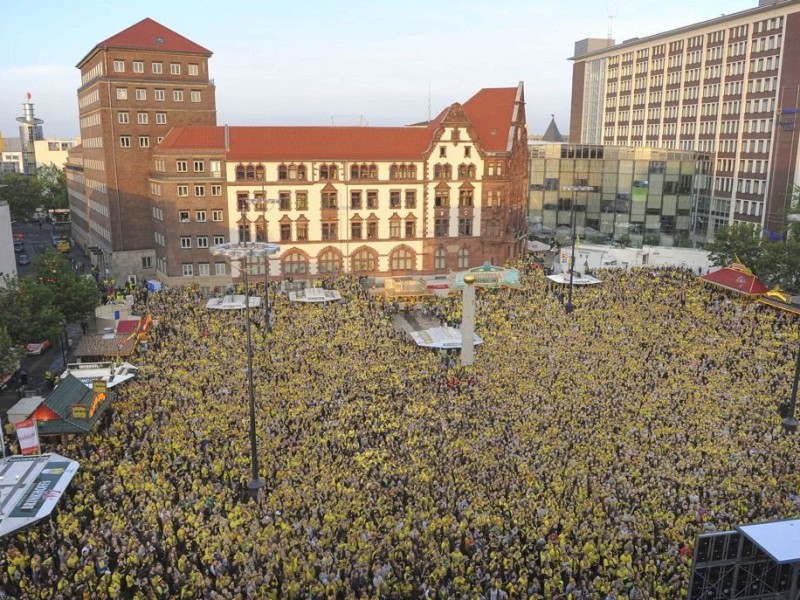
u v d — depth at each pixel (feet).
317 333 239.30
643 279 291.99
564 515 124.98
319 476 140.46
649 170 449.06
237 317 256.52
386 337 240.53
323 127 358.02
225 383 191.01
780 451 152.35
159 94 365.20
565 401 178.81
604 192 456.45
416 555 115.55
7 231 268.82
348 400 181.16
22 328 217.77
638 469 143.43
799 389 187.11
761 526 102.01
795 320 241.76
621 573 108.27
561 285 297.12
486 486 137.18
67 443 158.51
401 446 154.40
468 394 187.62
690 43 483.92
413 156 356.38
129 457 146.10
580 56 615.98
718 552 103.04
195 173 330.54
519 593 105.50
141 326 239.50
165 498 130.52
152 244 379.96
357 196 352.28
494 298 280.10
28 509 121.60
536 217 464.65
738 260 287.48
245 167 335.26
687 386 188.85
